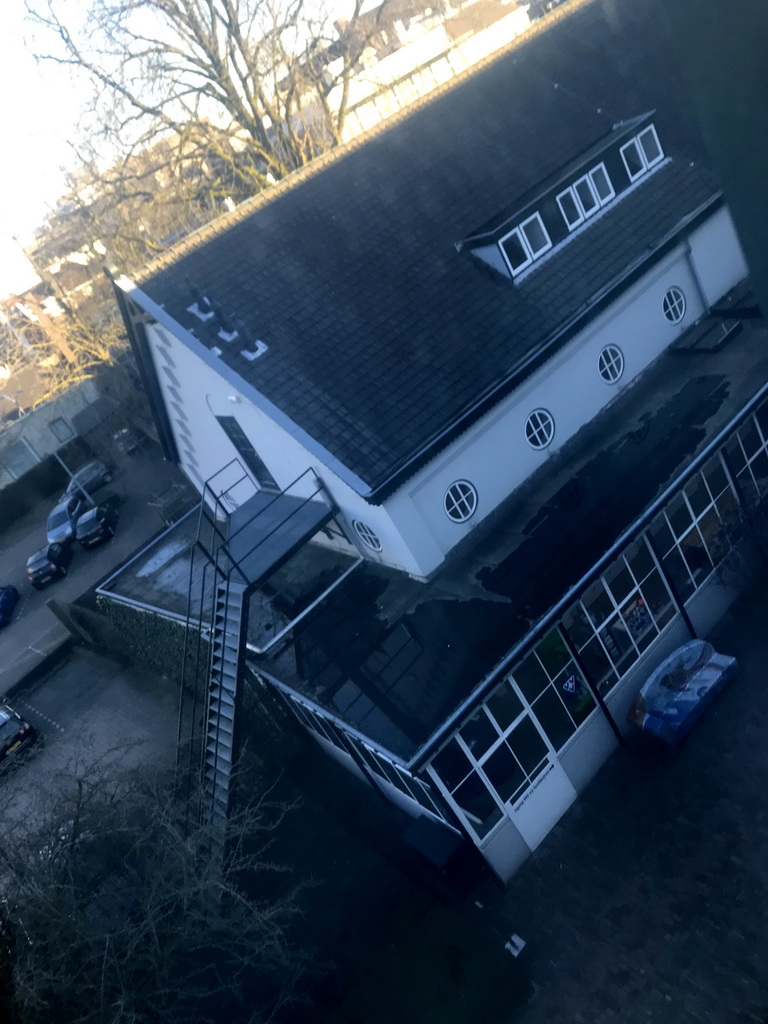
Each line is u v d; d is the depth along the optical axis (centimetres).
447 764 1159
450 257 1642
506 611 1280
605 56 1961
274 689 1608
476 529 1520
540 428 1587
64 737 2261
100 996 1023
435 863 1218
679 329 1792
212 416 1798
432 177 1753
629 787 1302
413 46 4522
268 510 1747
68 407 4662
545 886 1223
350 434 1393
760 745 1252
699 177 1794
